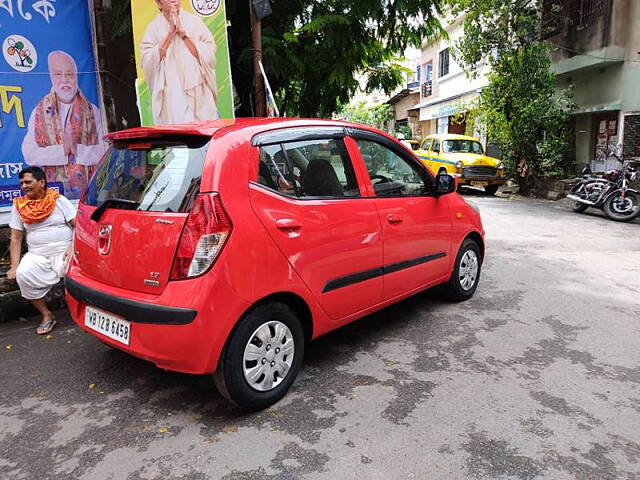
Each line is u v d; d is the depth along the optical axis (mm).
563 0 13438
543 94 12805
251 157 2906
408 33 7664
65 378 3436
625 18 11766
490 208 11680
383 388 3252
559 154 13234
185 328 2590
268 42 7074
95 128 5598
